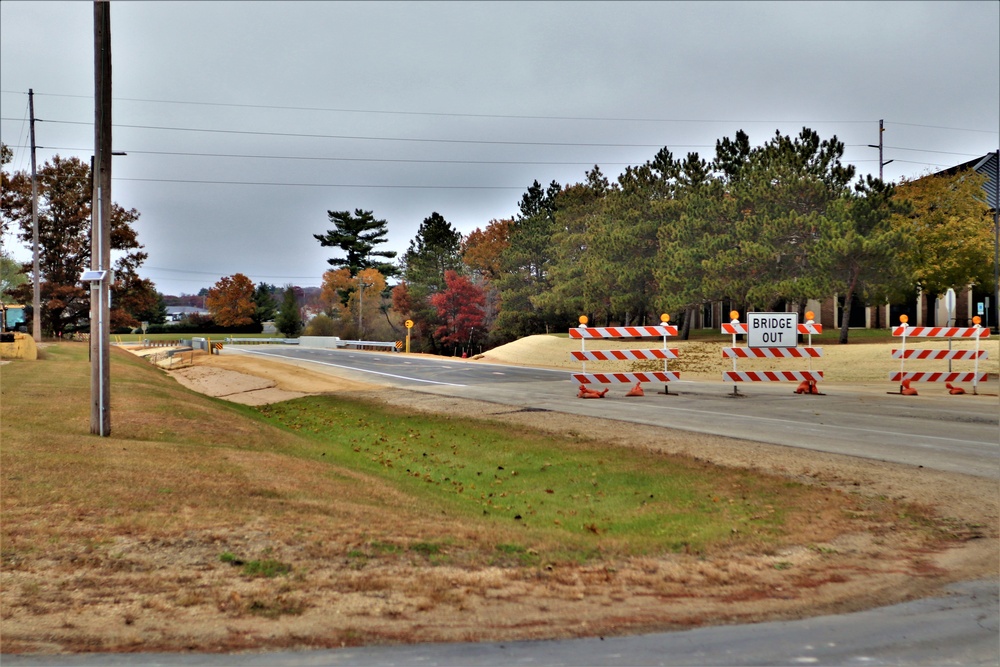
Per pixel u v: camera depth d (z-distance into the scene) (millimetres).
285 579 6215
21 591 5621
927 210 39406
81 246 54094
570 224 62406
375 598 5910
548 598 6102
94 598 5594
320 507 8719
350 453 15273
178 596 5727
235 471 10391
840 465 11156
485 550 7496
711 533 8539
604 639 5223
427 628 5367
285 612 5543
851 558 7266
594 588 6395
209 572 6266
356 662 4762
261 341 82250
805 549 7633
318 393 25328
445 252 92250
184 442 13242
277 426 18922
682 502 10195
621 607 5906
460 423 17750
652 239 47375
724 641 5195
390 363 37781
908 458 11523
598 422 16281
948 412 16828
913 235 35594
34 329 41125
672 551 7781
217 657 4777
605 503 10766
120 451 10938
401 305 79688
